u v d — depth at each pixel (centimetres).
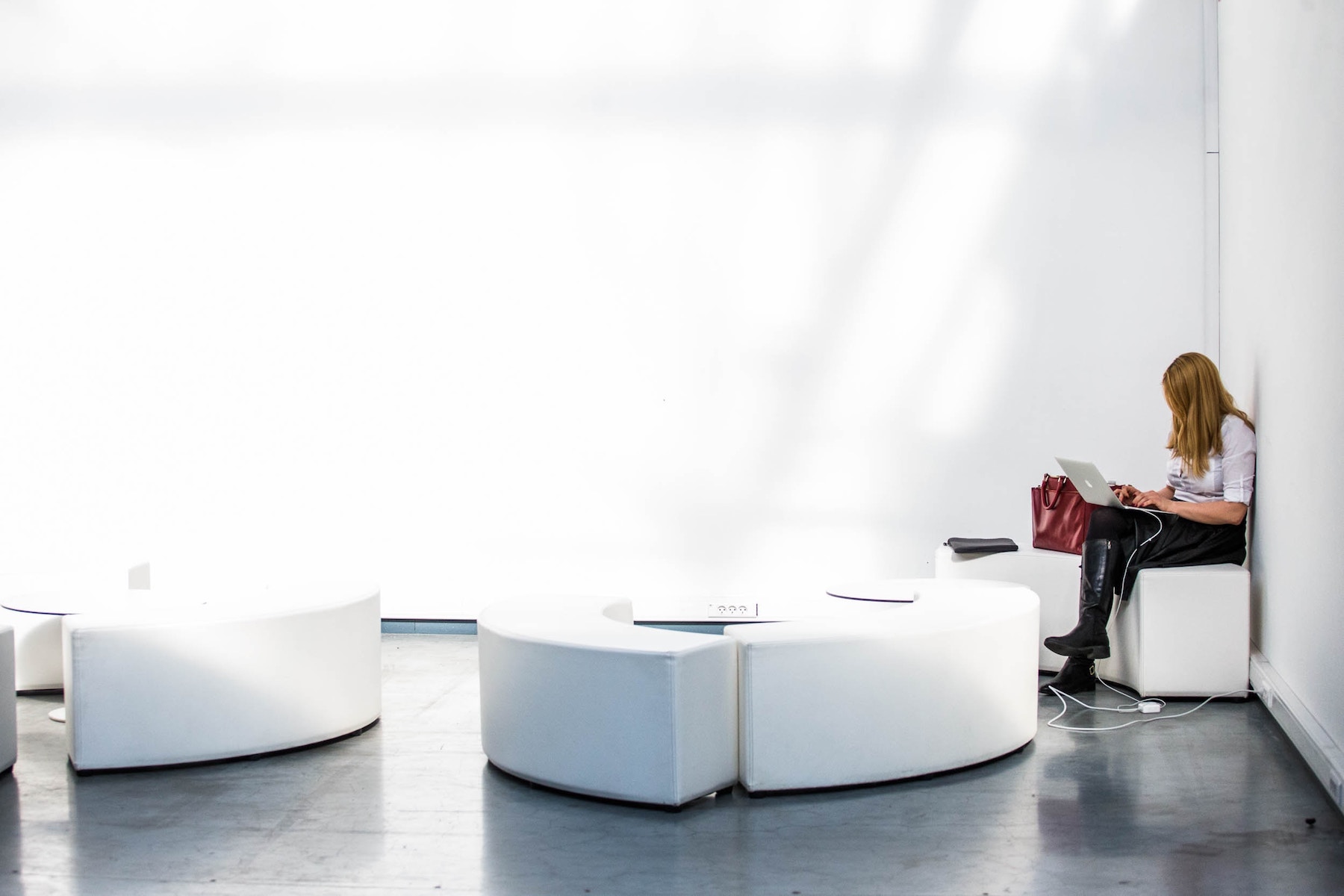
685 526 659
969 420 637
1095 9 619
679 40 650
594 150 657
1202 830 342
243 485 685
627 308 658
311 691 437
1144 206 620
